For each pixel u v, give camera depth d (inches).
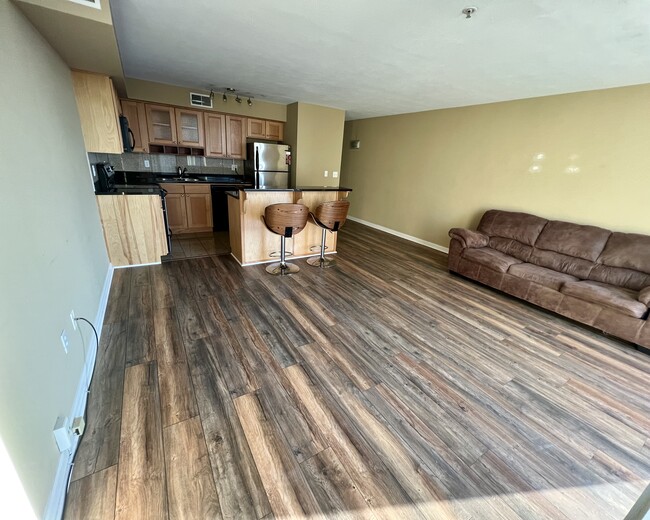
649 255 112.0
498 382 81.2
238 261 154.5
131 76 154.1
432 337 100.3
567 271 130.8
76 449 55.0
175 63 129.2
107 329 92.1
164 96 170.6
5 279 40.3
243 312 106.5
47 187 63.3
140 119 173.8
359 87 151.5
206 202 200.8
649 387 82.7
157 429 60.1
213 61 124.3
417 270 164.1
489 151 171.3
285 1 74.3
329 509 48.7
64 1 60.2
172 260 150.9
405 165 225.6
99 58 93.1
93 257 98.3
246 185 207.3
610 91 124.2
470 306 125.1
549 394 78.1
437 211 206.2
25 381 42.0
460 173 188.5
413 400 72.8
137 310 103.5
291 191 151.0
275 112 210.4
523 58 99.7
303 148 209.6
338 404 69.8
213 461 54.7
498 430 66.2
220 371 77.4
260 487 51.1
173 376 74.5
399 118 224.8
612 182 127.6
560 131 141.1
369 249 198.5
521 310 124.3
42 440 44.8
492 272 138.7
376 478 54.1
